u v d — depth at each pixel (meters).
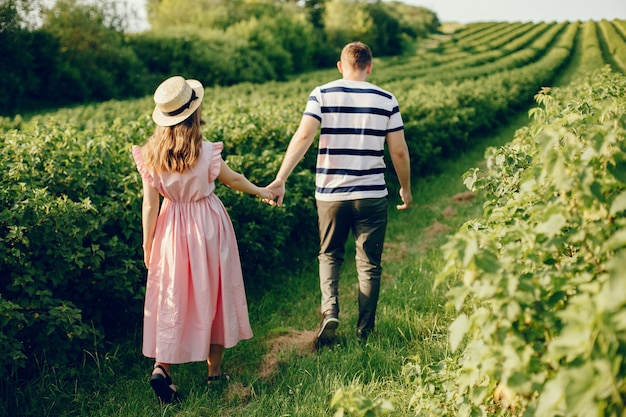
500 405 1.98
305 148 3.52
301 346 3.62
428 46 76.94
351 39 62.47
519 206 2.23
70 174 3.71
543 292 1.69
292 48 49.78
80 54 29.33
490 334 1.64
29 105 26.33
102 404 2.99
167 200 3.08
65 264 3.33
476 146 12.98
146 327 3.03
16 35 25.88
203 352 2.96
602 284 1.49
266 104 9.05
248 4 51.88
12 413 2.85
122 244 3.61
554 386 1.31
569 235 1.68
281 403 2.89
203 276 2.96
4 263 3.17
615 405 1.25
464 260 1.58
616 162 1.64
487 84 17.53
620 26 72.44
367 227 3.54
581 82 11.18
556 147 2.21
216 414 2.86
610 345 1.23
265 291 4.69
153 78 34.16
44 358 3.15
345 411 2.66
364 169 3.49
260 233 4.92
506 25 95.56
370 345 3.37
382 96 3.56
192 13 47.25
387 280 4.88
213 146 3.08
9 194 3.31
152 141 2.96
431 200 8.09
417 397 2.35
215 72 36.03
